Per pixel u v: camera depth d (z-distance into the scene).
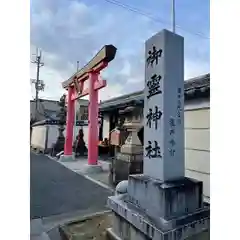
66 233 2.54
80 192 4.16
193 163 3.70
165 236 1.73
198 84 3.47
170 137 2.20
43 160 8.07
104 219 2.94
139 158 4.21
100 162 7.64
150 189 2.11
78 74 7.13
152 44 2.36
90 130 6.38
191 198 2.10
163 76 2.19
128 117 4.36
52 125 9.89
